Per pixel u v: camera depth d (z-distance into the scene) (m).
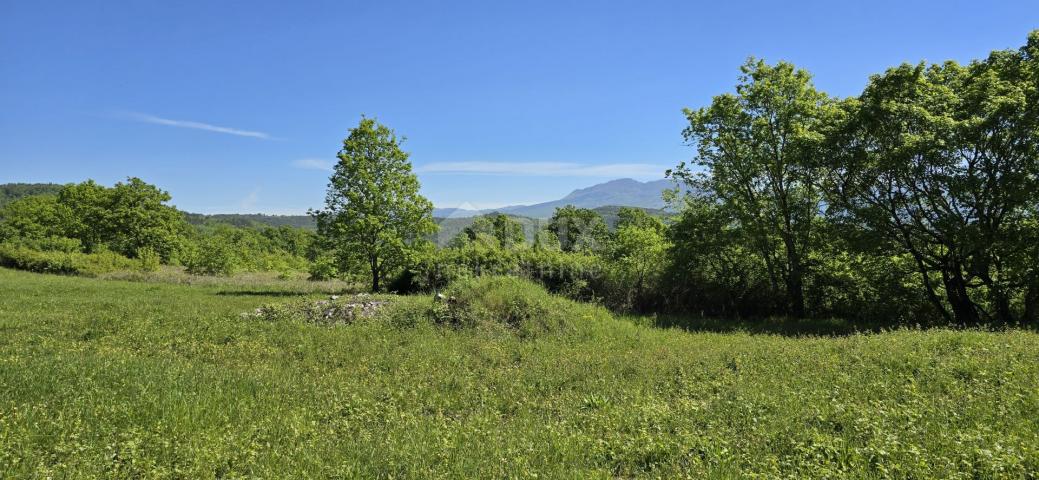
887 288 17.48
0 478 4.48
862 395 6.92
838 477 4.51
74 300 19.20
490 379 9.21
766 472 4.71
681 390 8.00
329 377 9.25
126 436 5.61
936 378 7.36
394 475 5.04
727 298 20.59
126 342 12.05
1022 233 14.28
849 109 17.53
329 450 5.62
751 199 20.41
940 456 4.70
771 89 19.22
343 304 15.77
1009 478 4.26
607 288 21.30
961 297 15.84
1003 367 7.53
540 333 13.55
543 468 5.06
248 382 8.48
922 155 14.63
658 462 5.19
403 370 9.88
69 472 4.70
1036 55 14.98
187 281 33.97
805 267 19.66
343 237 26.92
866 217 16.17
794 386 7.66
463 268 24.17
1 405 6.38
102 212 56.62
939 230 15.32
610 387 8.41
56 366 8.55
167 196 61.59
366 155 27.09
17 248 43.06
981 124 13.92
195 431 6.11
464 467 5.10
